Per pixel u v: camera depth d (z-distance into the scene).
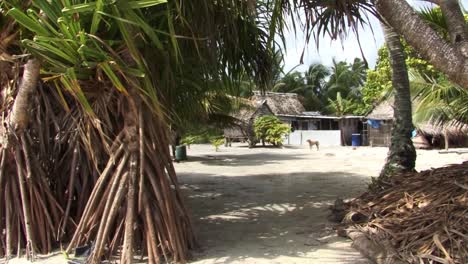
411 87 10.31
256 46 7.15
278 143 29.19
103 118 5.05
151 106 4.82
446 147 23.28
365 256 4.91
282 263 4.78
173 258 4.89
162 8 5.12
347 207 6.74
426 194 5.58
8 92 5.25
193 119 9.39
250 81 7.73
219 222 6.84
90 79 4.82
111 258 4.88
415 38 4.19
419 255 4.30
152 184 4.94
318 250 5.22
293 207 7.95
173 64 5.71
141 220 5.09
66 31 4.15
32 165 5.30
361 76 51.00
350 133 35.00
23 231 5.27
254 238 5.84
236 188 10.62
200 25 5.23
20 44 4.95
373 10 4.84
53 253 5.20
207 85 6.93
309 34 5.25
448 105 10.39
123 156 4.92
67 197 5.64
